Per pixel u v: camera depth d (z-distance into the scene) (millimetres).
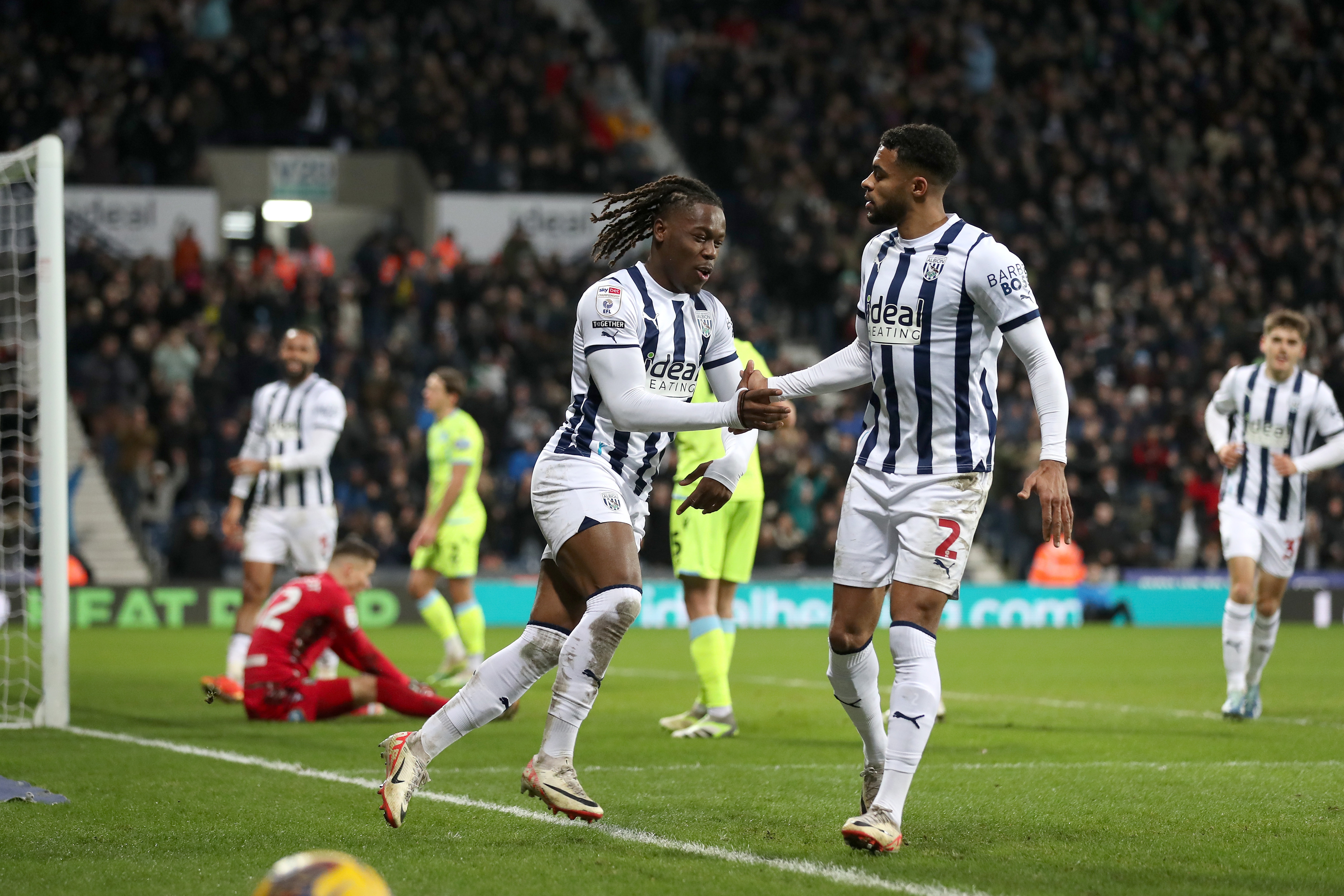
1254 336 58031
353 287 54156
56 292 19469
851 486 12672
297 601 20516
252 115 60688
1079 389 55469
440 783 15141
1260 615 21891
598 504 11945
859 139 66000
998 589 47625
